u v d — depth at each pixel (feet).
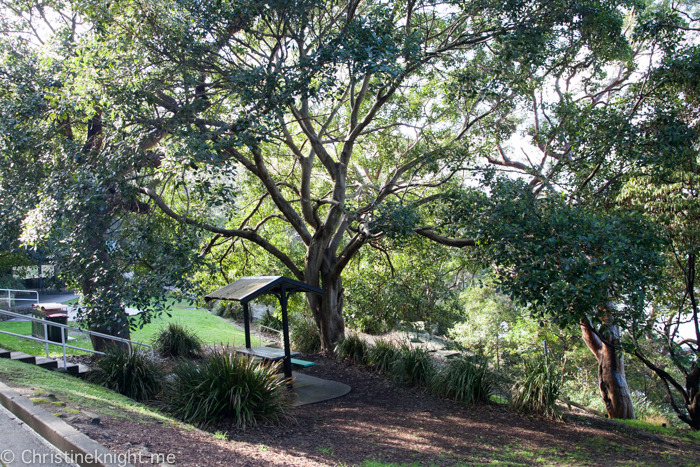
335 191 48.67
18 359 31.65
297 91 29.91
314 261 49.88
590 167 37.83
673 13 36.96
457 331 75.51
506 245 28.91
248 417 25.11
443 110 50.75
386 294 55.01
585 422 33.24
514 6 35.78
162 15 31.17
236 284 37.52
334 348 49.21
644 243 28.43
